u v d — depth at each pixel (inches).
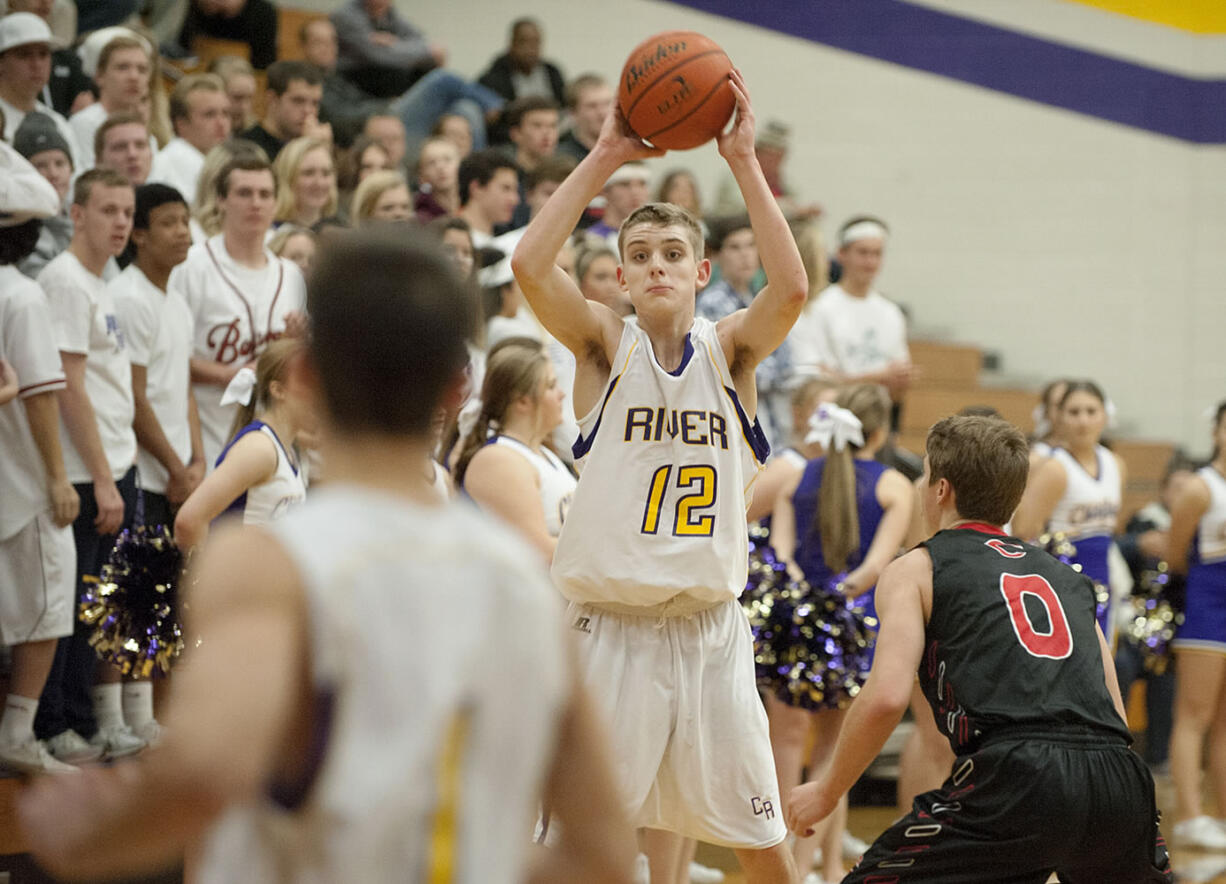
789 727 535.8
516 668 151.1
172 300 557.9
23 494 478.9
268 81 794.8
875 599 335.3
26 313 481.4
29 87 624.7
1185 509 652.1
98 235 508.7
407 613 144.5
